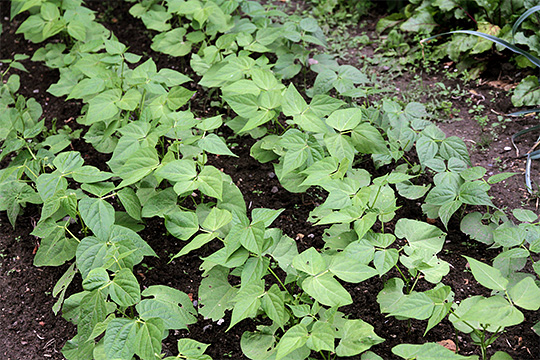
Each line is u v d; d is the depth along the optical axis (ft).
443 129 6.56
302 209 6.08
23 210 6.22
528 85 6.61
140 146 5.85
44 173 5.95
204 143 5.69
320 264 5.12
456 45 7.01
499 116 6.58
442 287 4.99
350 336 4.99
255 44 6.60
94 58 6.63
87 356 5.18
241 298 5.07
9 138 6.38
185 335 5.49
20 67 7.09
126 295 5.04
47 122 6.88
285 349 4.84
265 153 6.21
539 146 6.31
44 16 7.14
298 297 5.33
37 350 5.48
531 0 6.75
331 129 6.20
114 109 6.10
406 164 6.15
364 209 5.43
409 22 7.34
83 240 5.43
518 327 5.38
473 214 5.76
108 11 8.25
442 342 5.33
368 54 7.34
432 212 5.84
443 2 7.12
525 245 5.71
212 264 5.56
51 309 5.66
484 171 5.71
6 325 5.62
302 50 6.99
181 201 5.98
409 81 7.02
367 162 6.34
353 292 5.61
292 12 8.01
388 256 5.24
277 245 5.49
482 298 5.07
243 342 5.24
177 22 7.86
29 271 5.89
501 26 7.00
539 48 6.69
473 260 4.99
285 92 5.95
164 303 5.24
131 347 4.91
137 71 6.34
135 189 6.10
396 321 5.45
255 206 6.12
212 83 6.54
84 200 5.54
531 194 6.00
